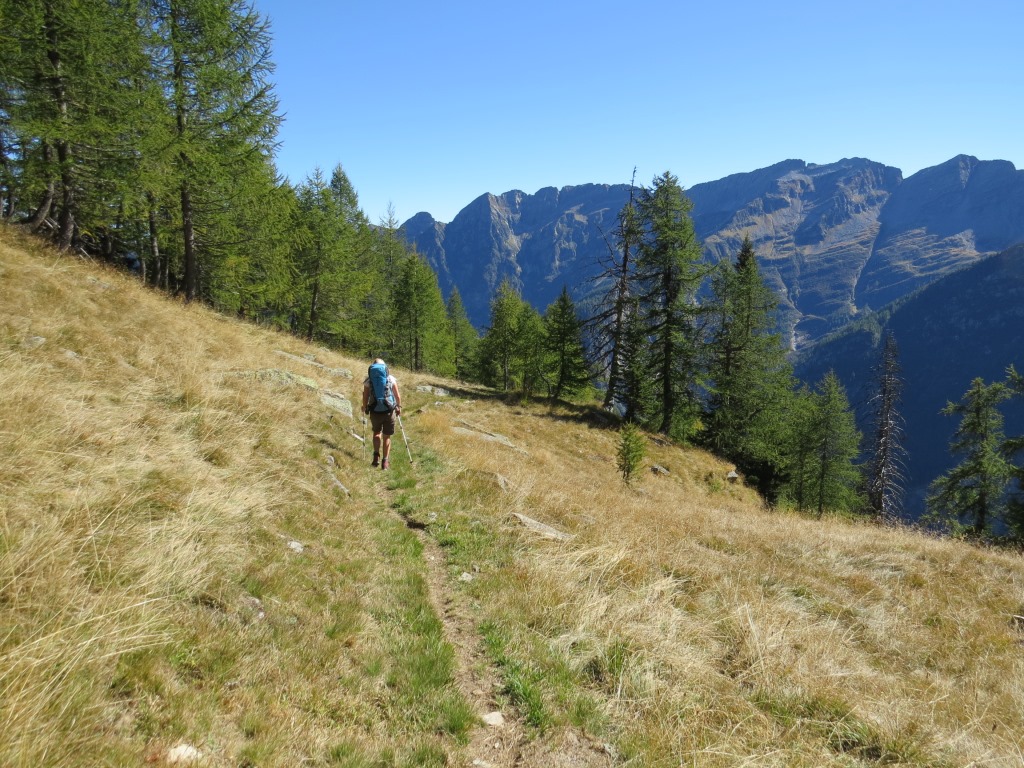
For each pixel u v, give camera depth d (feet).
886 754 14.49
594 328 102.99
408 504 27.50
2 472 13.23
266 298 79.77
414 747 11.69
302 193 96.43
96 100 47.29
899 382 123.95
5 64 43.45
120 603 10.96
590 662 16.81
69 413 17.79
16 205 55.98
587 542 27.25
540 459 59.62
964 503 99.91
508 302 169.89
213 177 54.85
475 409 79.87
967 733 15.79
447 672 14.49
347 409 41.37
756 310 106.11
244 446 23.48
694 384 102.83
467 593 19.71
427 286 142.20
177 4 51.75
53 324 25.96
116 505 14.26
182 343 34.86
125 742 8.39
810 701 16.42
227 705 10.39
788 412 117.29
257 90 56.44
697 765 12.47
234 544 15.90
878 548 39.06
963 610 28.48
